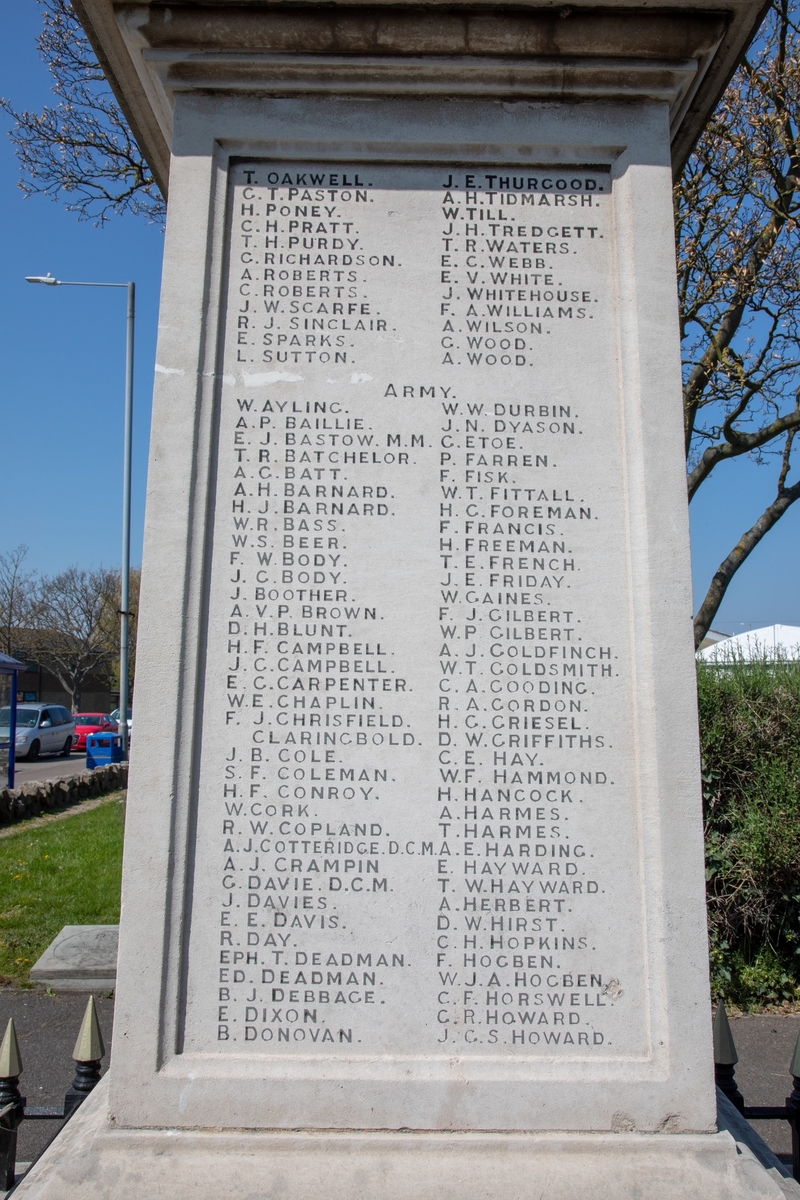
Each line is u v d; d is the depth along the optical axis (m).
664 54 2.74
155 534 2.53
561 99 2.79
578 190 2.79
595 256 2.75
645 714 2.49
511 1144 2.22
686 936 2.38
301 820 2.45
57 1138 2.43
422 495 2.61
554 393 2.67
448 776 2.48
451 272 2.73
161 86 2.79
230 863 2.42
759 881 6.23
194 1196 2.12
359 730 2.49
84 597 54.12
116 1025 2.30
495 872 2.44
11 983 6.57
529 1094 2.28
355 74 2.75
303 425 2.63
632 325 2.68
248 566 2.56
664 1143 2.23
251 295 2.71
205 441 2.60
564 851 2.45
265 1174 2.15
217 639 2.52
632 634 2.55
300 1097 2.27
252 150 2.77
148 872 2.38
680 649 2.51
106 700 59.31
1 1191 2.66
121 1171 2.16
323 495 2.60
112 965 6.62
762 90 9.52
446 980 2.38
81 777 17.48
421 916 2.41
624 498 2.62
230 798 2.45
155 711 2.45
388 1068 2.30
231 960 2.38
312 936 2.40
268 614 2.54
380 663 2.53
